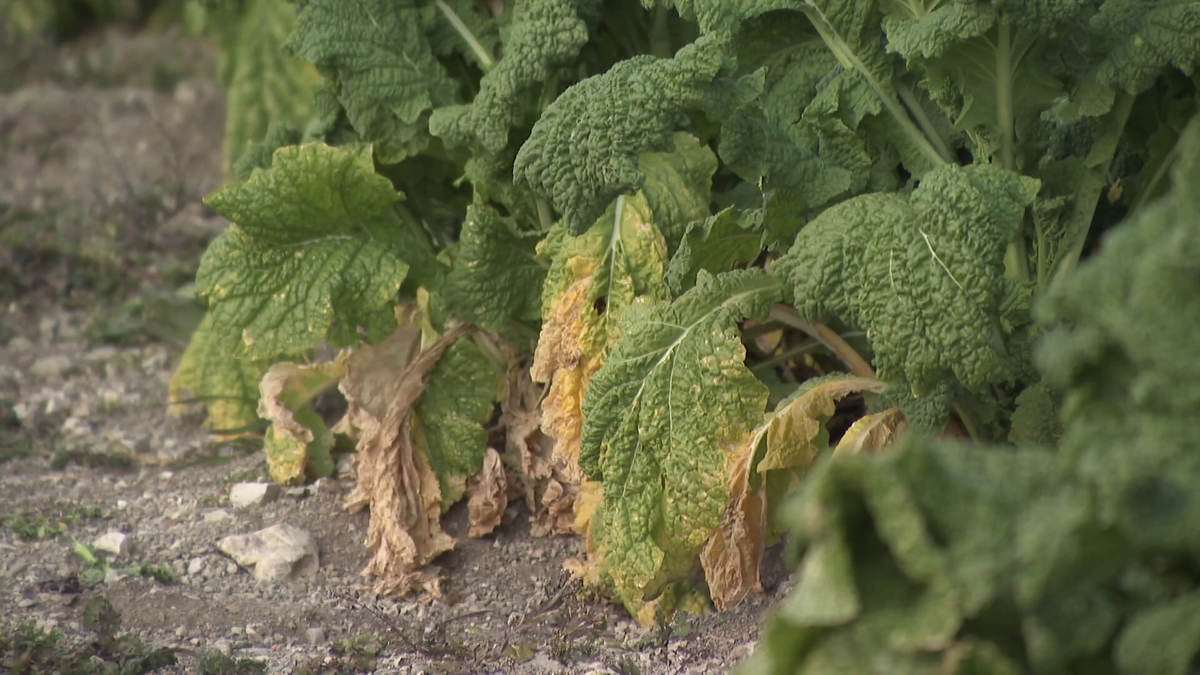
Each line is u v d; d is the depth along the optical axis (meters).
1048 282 3.29
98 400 5.23
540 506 4.07
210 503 4.27
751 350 3.98
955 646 1.93
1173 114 3.33
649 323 3.36
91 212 6.88
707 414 3.29
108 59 9.64
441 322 4.14
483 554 3.95
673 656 3.35
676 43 4.01
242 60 6.63
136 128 8.46
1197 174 2.06
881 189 3.52
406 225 4.29
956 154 3.63
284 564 3.85
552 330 3.68
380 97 3.93
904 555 1.87
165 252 6.58
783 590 3.52
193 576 3.83
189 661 3.31
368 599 3.76
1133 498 1.87
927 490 1.93
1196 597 1.92
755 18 3.63
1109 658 2.02
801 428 3.32
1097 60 3.19
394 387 4.04
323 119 4.19
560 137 3.28
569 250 3.68
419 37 4.05
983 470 2.00
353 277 3.88
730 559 3.39
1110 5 3.19
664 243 3.61
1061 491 1.94
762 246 3.40
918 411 3.20
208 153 8.02
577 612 3.59
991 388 3.28
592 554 3.70
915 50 3.07
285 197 3.83
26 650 3.26
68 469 4.63
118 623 3.44
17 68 9.47
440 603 3.74
